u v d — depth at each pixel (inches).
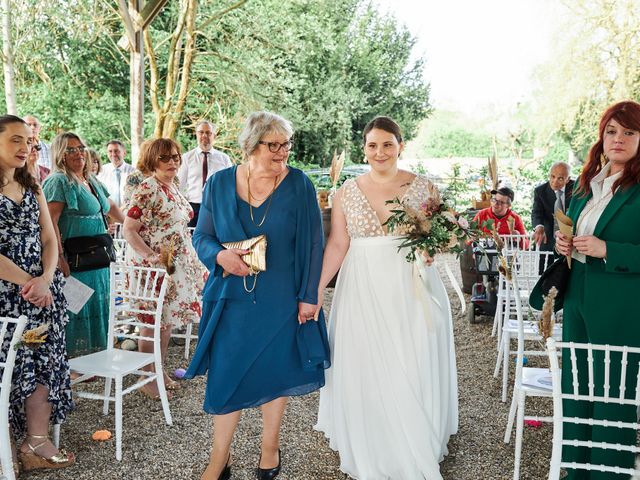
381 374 116.3
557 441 87.1
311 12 723.4
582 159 661.3
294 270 111.3
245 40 598.2
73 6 563.2
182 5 484.4
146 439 138.9
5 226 116.1
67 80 652.1
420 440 114.3
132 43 319.0
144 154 166.7
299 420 149.7
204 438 139.6
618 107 100.1
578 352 106.8
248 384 109.3
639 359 100.8
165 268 151.4
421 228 112.9
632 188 100.2
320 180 467.5
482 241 242.1
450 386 132.5
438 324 121.5
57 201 159.9
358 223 120.0
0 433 100.5
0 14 511.5
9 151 115.1
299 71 733.9
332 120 748.6
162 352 169.6
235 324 108.4
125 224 161.5
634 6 572.1
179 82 628.1
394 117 843.4
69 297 153.4
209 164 276.4
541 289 111.5
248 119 108.0
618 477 102.0
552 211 258.8
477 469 125.3
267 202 109.5
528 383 121.9
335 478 120.9
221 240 110.7
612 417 101.3
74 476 121.4
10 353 100.3
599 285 101.7
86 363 138.2
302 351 111.7
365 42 807.1
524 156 695.1
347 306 120.3
